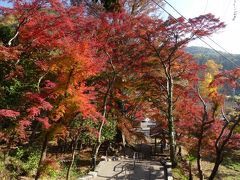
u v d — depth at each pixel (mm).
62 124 15109
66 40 16219
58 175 18516
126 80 25047
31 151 18766
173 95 26156
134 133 32594
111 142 30562
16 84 17969
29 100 15055
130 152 32938
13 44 18375
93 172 19000
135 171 20328
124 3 26703
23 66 18484
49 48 17438
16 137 16438
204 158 31969
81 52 14180
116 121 27594
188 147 25500
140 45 22516
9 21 19938
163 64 22812
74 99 14164
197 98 24969
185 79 25234
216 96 20359
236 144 22062
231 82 19531
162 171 20703
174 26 20719
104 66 20703
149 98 27984
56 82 15055
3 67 18312
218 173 26906
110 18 20922
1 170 15688
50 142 29250
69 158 24484
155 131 34625
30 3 15695
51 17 16422
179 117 26062
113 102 26734
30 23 16375
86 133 21984
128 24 20969
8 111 13289
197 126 24375
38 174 14805
